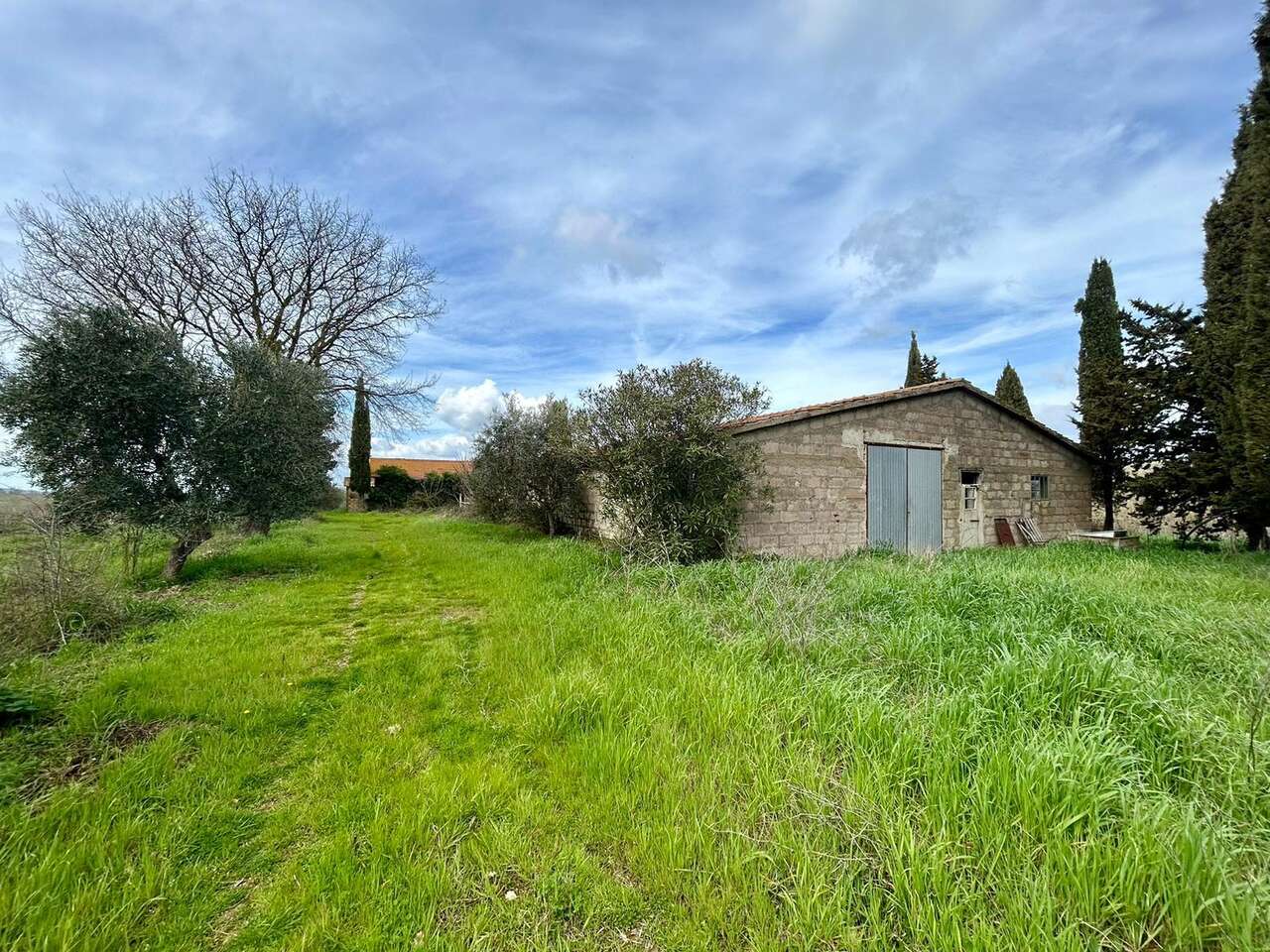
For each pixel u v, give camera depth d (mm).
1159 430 11211
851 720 2889
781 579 5539
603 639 4594
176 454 7551
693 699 3318
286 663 4344
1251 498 8719
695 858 2102
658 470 8461
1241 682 3369
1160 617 4551
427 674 4125
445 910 1907
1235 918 1614
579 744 2938
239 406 7871
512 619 5430
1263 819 2121
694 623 4891
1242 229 9430
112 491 6941
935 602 5168
